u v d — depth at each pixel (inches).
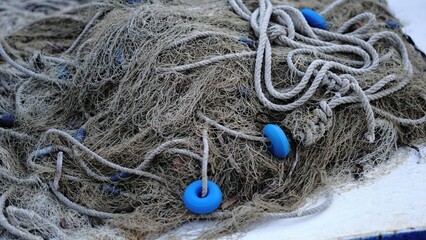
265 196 31.4
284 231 29.2
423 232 28.9
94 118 34.8
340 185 32.3
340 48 36.4
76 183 32.1
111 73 35.3
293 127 32.1
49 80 37.8
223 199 31.7
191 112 32.3
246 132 32.2
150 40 34.7
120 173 32.0
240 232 29.5
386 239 28.9
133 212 30.9
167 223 30.1
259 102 33.6
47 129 35.9
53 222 30.0
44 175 31.9
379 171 33.1
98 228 30.1
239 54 34.1
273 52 35.8
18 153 35.1
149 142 32.7
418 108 35.8
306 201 31.3
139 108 33.4
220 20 37.3
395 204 30.5
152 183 31.7
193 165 31.6
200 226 30.5
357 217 29.7
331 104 32.8
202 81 33.1
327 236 28.6
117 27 36.2
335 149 33.1
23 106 37.5
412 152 34.7
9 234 29.1
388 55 37.1
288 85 34.6
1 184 31.6
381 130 34.2
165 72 33.3
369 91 34.1
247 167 31.6
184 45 34.3
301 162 32.8
